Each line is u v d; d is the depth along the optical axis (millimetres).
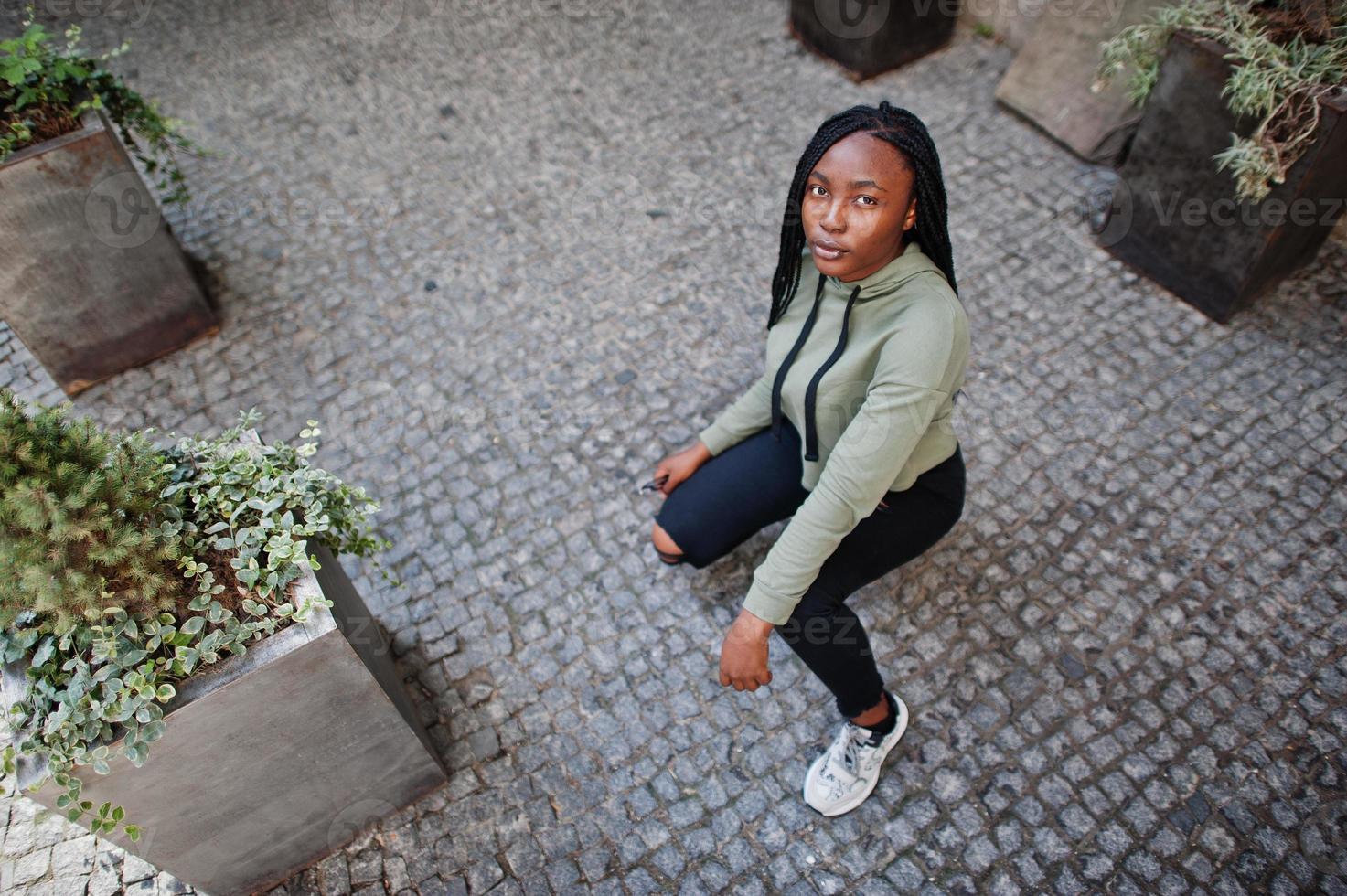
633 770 2307
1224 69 2713
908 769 2271
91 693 1521
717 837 2197
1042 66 3770
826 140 1508
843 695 2064
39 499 1413
